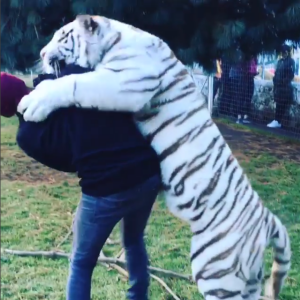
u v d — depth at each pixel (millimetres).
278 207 5258
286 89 8359
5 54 6562
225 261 2578
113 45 2492
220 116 9578
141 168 2578
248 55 6676
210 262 2604
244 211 2611
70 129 2533
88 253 2695
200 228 2615
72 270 2734
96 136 2520
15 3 6086
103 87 2393
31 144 2586
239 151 7441
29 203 5438
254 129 8703
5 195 5699
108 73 2418
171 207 2670
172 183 2600
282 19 6109
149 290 3549
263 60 7961
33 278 3807
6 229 4734
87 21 2531
